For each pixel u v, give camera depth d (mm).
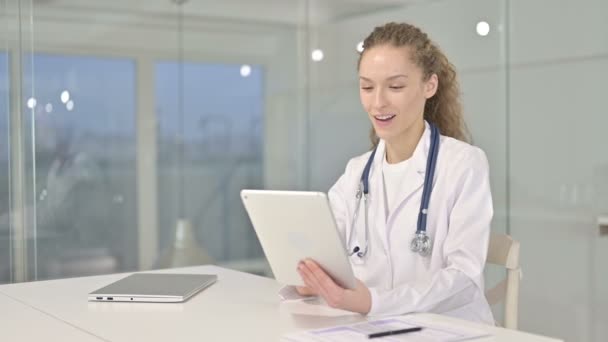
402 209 1969
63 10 3283
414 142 1995
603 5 3047
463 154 1924
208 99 3568
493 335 1458
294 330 1546
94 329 1603
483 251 1798
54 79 3275
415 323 1554
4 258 3217
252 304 1808
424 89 1918
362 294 1613
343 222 2105
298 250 1653
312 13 3701
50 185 3279
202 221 3588
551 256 3230
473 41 3365
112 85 3381
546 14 3189
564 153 3176
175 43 3494
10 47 3191
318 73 3705
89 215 3355
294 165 3725
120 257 3426
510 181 3316
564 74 3158
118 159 3402
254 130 3662
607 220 3086
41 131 3258
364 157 2164
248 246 3705
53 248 3295
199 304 1820
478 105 3367
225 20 3584
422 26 3471
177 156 3518
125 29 3396
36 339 1540
